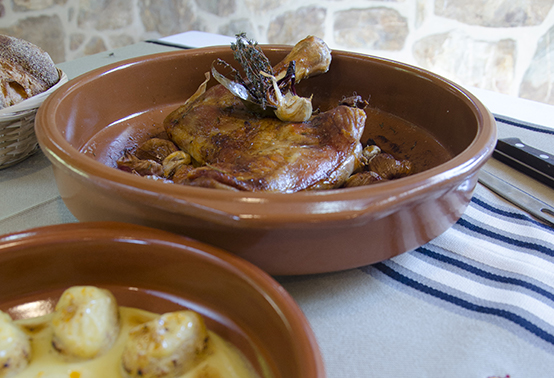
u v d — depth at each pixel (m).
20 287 0.36
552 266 0.42
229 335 0.35
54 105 0.46
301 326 0.30
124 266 0.36
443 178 0.36
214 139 0.50
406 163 0.50
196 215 0.34
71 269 0.36
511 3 1.33
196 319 0.33
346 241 0.36
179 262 0.35
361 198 0.34
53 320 0.33
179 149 0.54
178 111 0.55
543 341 0.37
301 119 0.50
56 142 0.39
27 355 0.33
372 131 0.59
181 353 0.32
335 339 0.37
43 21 1.32
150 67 0.59
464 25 1.41
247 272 0.33
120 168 0.48
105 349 0.33
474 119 0.48
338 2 1.50
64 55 1.40
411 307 0.39
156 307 0.36
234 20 1.56
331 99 0.63
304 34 1.57
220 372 0.33
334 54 0.61
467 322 0.38
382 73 0.59
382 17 1.48
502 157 0.56
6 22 1.27
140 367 0.31
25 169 0.53
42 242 0.34
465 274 0.42
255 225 0.33
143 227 0.35
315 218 0.33
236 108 0.53
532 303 0.39
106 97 0.55
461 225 0.47
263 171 0.44
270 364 0.33
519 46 1.38
